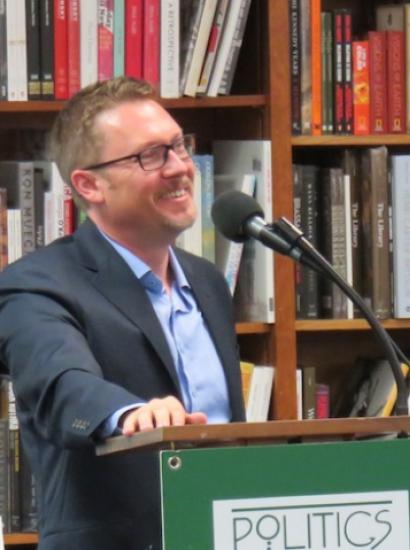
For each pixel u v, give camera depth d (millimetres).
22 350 4398
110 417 3863
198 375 4906
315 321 7191
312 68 7211
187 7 7004
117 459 4531
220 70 7035
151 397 4664
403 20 7355
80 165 5004
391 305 7289
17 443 6895
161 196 4926
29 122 7578
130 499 4512
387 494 3498
